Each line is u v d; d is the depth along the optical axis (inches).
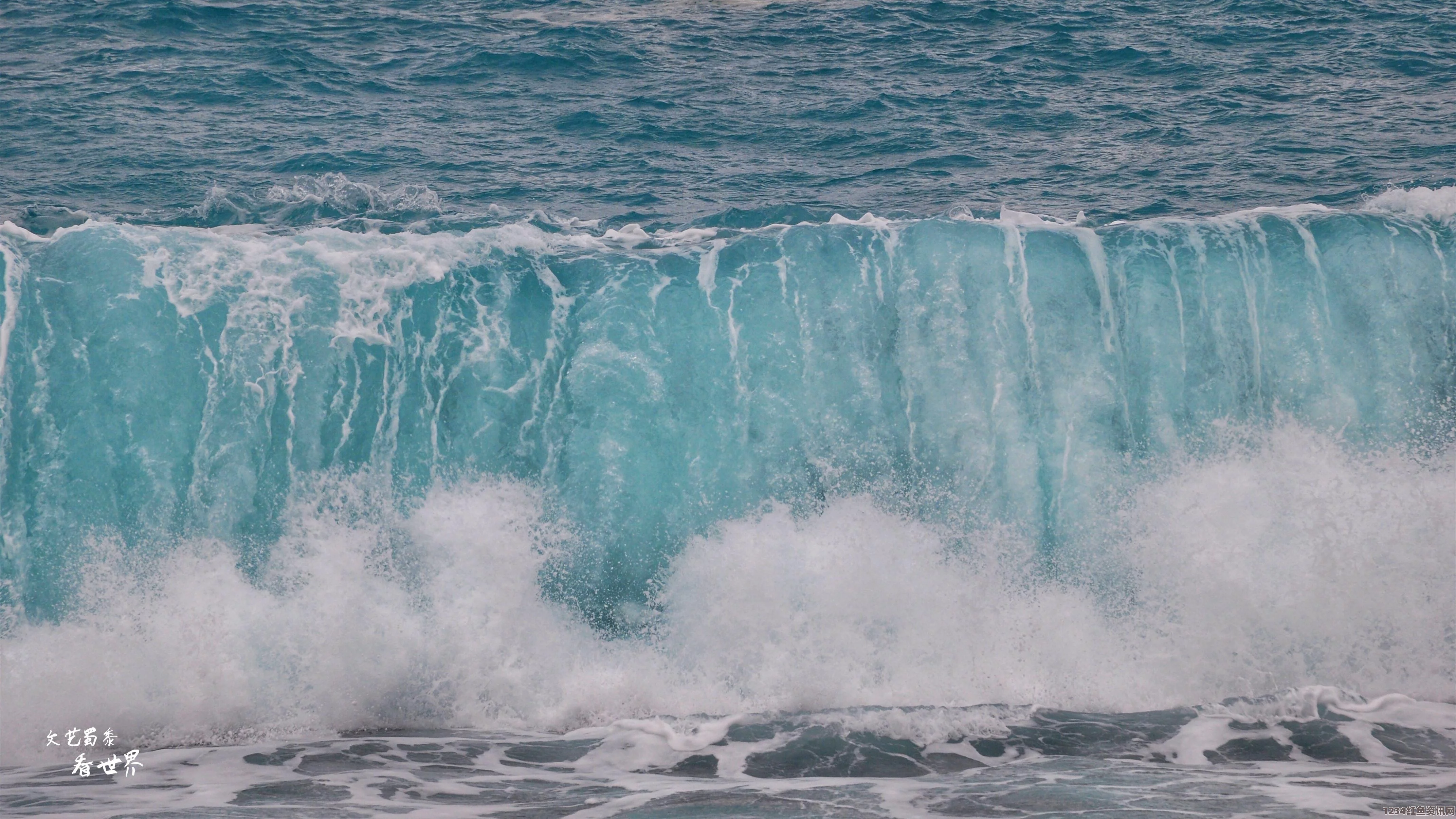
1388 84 1998.0
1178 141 1759.4
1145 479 1030.4
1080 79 2119.8
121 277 1012.5
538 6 2674.7
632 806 702.5
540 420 1032.2
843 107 1978.3
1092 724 854.5
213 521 968.3
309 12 2554.1
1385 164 1596.9
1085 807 684.1
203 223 1407.5
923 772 768.3
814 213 1460.4
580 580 992.9
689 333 1060.5
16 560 935.7
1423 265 1069.8
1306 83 2026.3
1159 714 872.9
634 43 2364.7
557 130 1870.1
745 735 839.1
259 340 1011.9
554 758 805.9
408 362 1034.7
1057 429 1039.6
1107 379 1048.8
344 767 781.9
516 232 1142.3
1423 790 711.7
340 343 1023.6
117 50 2212.1
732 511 1023.6
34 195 1492.4
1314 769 761.6
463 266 1087.0
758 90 2085.4
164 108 1919.3
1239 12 2503.7
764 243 1103.6
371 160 1700.3
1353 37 2282.2
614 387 1040.2
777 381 1050.1
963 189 1567.4
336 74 2139.5
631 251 1133.1
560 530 1000.2
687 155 1748.3
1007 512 1025.5
